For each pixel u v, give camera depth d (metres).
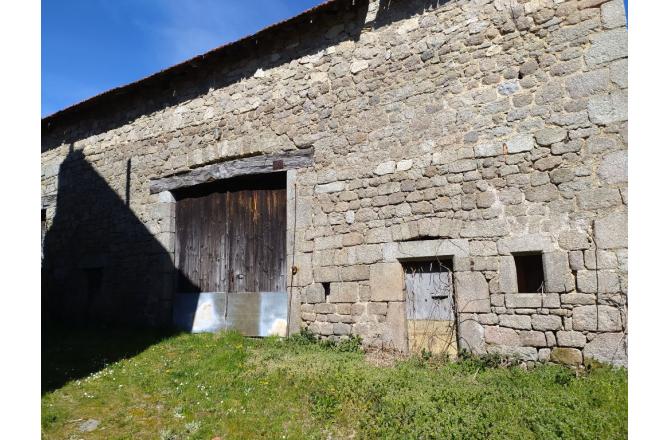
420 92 5.54
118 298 7.89
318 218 6.07
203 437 3.50
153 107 8.06
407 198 5.43
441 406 3.62
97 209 8.53
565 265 4.44
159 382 4.59
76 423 3.74
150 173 7.86
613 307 4.16
